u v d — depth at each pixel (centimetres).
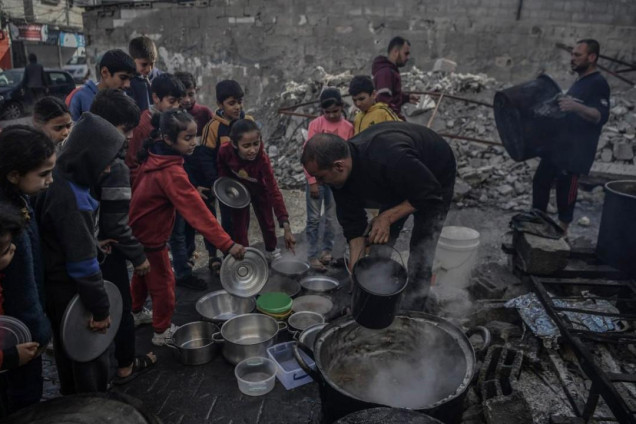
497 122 441
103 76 322
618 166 637
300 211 577
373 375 247
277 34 1011
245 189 379
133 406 184
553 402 251
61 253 207
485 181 631
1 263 162
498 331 300
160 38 1040
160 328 306
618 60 905
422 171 236
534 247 323
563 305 300
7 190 176
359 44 1005
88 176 202
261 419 251
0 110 1127
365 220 269
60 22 2152
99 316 213
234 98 372
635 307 301
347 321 240
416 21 992
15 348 177
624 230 314
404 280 214
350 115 799
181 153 286
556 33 970
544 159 430
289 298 332
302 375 275
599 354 277
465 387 195
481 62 1002
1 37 1841
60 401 185
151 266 290
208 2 1008
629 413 199
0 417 208
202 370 290
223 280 321
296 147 779
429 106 782
